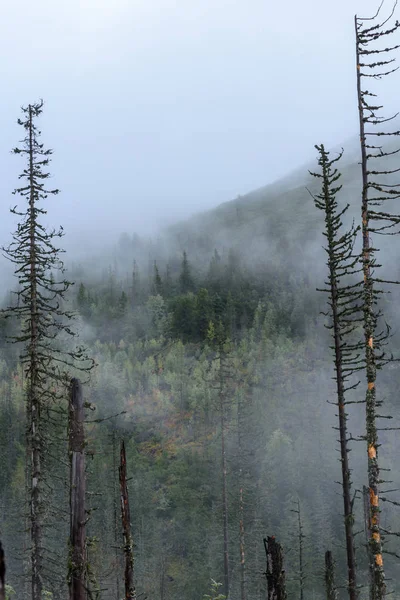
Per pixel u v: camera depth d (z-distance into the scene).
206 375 126.19
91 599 11.42
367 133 16.17
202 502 78.00
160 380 132.12
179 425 110.50
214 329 153.12
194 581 56.81
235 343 152.00
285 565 53.34
